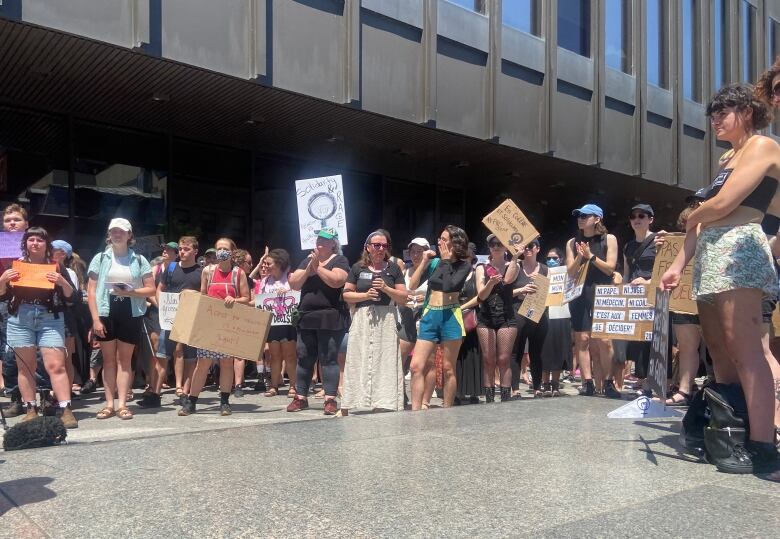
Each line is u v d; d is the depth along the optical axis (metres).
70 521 2.97
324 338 7.37
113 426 6.89
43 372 7.05
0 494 3.36
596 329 6.47
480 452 4.20
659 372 4.14
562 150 15.16
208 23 9.87
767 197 3.62
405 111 12.36
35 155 11.16
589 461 3.98
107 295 7.36
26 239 6.58
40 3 8.32
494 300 7.86
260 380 10.40
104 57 9.30
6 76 9.91
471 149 14.30
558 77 15.02
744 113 3.80
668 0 18.39
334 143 13.73
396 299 6.89
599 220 7.44
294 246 14.63
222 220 13.41
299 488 3.43
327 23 11.27
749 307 3.61
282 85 10.66
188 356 8.02
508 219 7.78
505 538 2.78
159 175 12.58
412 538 2.79
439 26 12.79
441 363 7.86
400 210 16.94
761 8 21.91
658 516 3.03
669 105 18.19
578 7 15.80
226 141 13.44
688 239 3.98
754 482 3.54
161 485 3.49
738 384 3.91
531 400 6.43
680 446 4.32
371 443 4.45
